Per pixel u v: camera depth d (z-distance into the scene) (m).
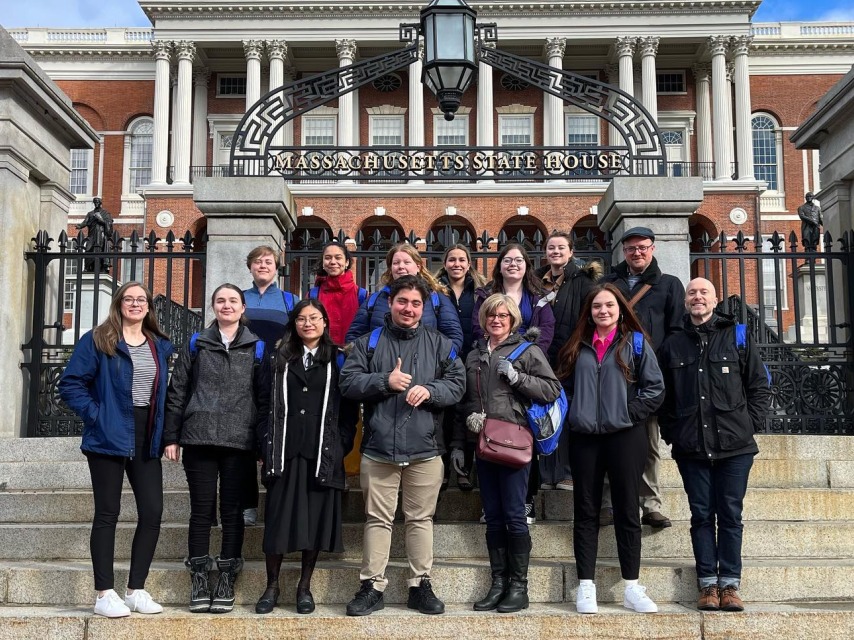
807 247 9.17
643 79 46.53
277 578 5.63
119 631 5.33
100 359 5.61
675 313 6.70
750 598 5.88
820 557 6.41
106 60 50.00
